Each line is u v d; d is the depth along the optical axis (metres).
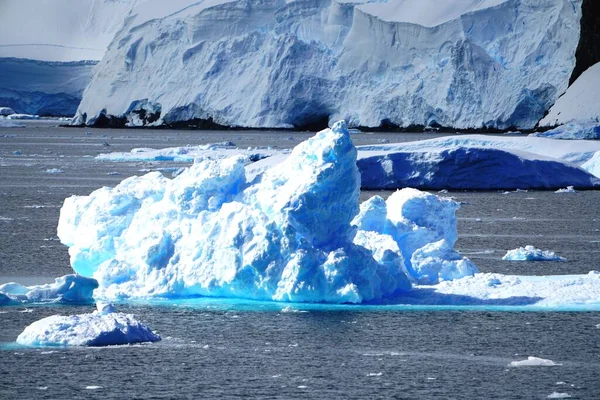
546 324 54.31
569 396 42.69
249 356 48.31
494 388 43.81
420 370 46.31
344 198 58.56
